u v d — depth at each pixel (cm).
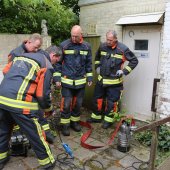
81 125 489
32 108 292
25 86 286
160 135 397
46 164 311
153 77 485
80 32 420
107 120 474
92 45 549
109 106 471
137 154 378
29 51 328
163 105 462
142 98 509
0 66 462
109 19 543
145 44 491
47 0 509
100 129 470
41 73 290
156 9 461
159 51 468
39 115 330
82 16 608
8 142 326
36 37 327
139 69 506
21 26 545
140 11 484
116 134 438
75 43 430
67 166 340
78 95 451
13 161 345
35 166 336
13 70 295
